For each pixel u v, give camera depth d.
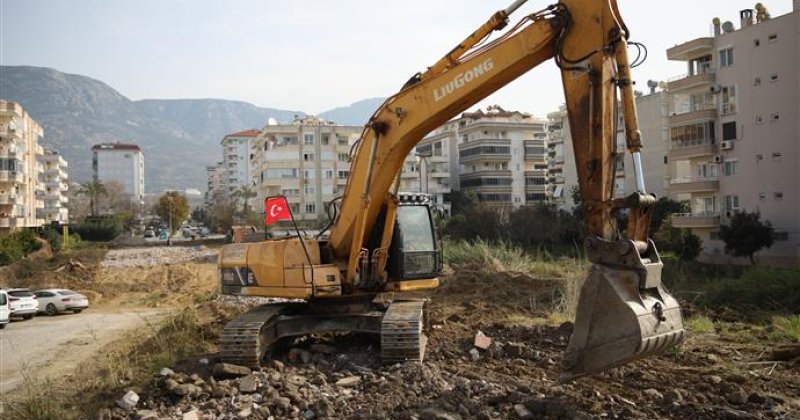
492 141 81.75
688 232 42.88
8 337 21.69
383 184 10.40
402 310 10.61
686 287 23.30
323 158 82.50
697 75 44.12
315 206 82.06
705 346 11.20
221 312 19.59
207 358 10.91
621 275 6.84
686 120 45.12
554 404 7.17
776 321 13.62
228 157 180.75
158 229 126.44
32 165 82.38
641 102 56.38
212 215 107.56
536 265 27.45
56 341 20.12
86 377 11.74
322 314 11.37
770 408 7.41
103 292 35.47
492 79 8.84
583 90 7.68
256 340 10.02
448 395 7.86
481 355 10.77
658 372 9.23
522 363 10.05
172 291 35.19
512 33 8.55
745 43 41.50
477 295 20.14
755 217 39.28
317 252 11.10
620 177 56.56
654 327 6.66
